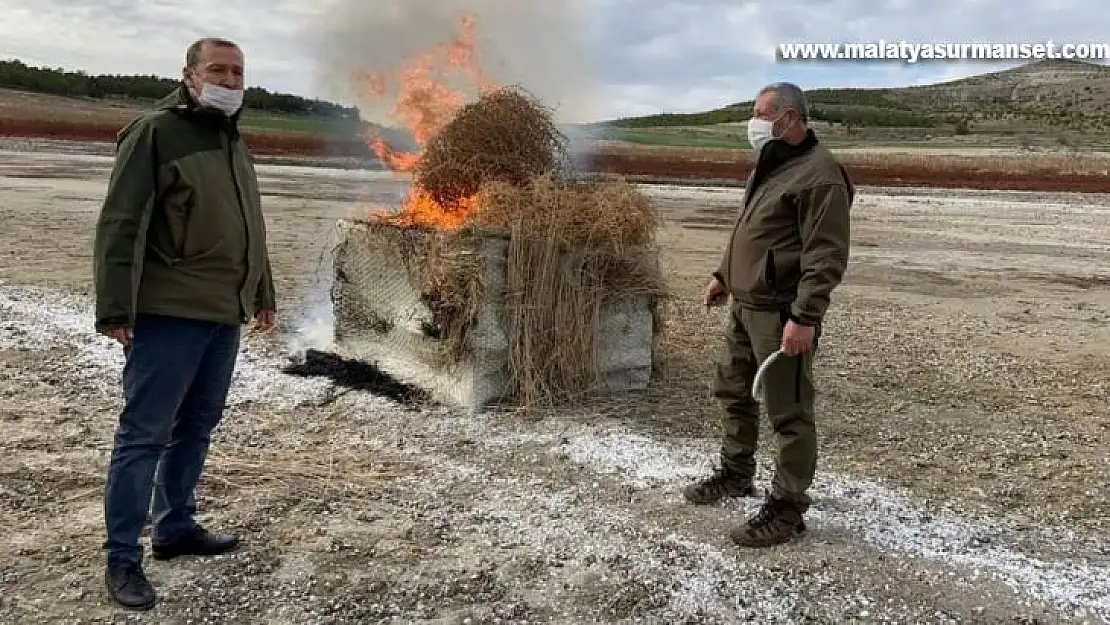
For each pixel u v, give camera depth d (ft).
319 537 12.65
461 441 16.72
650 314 20.40
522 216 17.92
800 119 12.48
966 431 18.80
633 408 19.07
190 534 11.91
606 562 12.23
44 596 10.78
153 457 10.78
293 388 19.39
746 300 12.92
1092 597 11.75
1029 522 14.15
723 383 14.10
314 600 11.00
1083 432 18.89
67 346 22.29
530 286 18.19
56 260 34.09
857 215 74.43
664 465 15.97
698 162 129.39
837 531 13.48
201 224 10.55
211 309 10.79
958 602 11.48
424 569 11.86
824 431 18.52
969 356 25.73
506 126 19.45
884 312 32.71
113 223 9.86
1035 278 42.55
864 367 24.02
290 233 45.34
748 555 12.59
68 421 17.13
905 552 12.85
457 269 17.66
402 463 15.60
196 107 10.71
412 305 18.90
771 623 10.84
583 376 19.17
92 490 13.99
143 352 10.54
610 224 18.79
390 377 19.67
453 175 19.31
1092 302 36.27
